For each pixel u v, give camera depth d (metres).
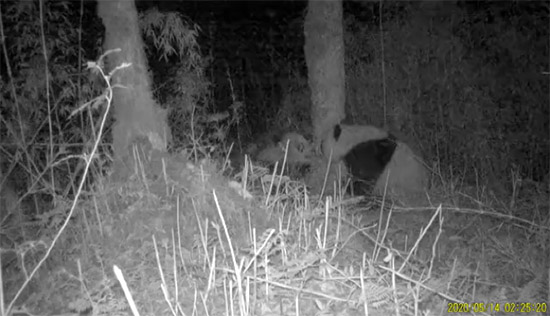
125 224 3.79
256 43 8.93
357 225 4.11
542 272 3.57
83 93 4.50
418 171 5.50
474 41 7.54
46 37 4.39
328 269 3.40
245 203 4.04
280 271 3.36
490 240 4.11
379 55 7.41
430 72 7.05
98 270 3.41
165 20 4.79
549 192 5.14
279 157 5.77
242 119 7.15
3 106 4.26
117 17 4.57
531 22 7.46
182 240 3.68
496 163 5.82
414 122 6.68
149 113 4.68
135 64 4.63
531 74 7.00
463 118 6.49
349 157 5.53
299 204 4.18
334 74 6.24
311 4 6.27
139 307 3.15
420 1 7.50
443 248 4.02
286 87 8.23
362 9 7.97
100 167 4.10
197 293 3.19
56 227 3.71
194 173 4.20
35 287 3.43
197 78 5.05
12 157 3.94
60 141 4.10
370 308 3.13
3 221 3.66
